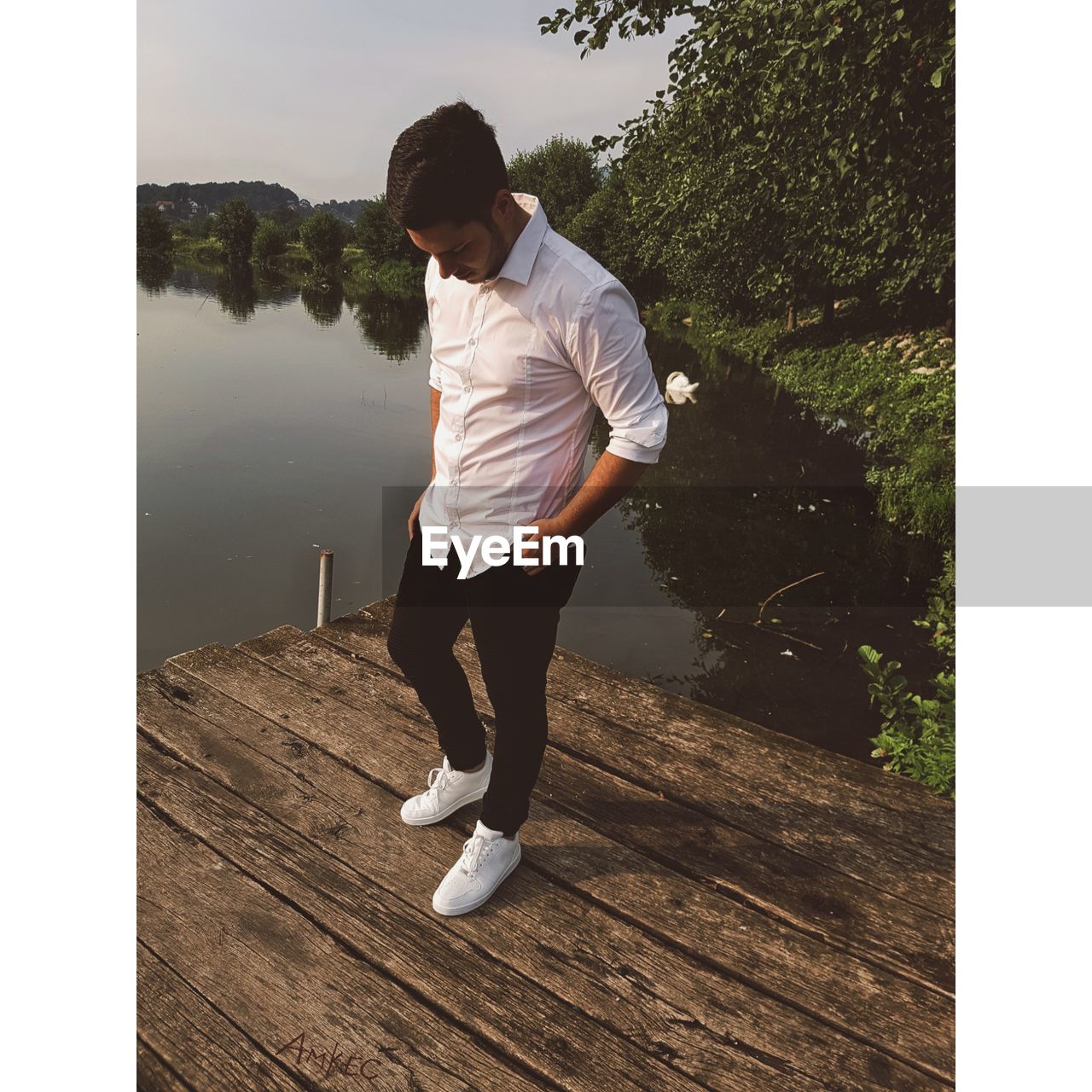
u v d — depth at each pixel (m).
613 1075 1.74
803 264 14.64
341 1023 1.84
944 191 5.91
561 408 1.77
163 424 9.71
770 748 2.80
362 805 2.49
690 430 11.05
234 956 1.99
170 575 5.40
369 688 3.07
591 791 2.58
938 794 2.64
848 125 5.74
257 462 8.23
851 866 2.30
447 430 1.87
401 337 18.80
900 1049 1.79
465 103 1.55
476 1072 1.75
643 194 13.39
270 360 14.72
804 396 13.14
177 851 2.30
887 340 14.27
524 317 1.66
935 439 9.52
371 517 6.58
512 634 1.90
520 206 1.70
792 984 1.94
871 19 4.96
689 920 2.12
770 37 5.77
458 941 2.04
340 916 2.11
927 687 4.48
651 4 6.00
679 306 23.52
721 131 7.04
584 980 1.95
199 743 2.74
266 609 4.91
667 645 4.98
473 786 2.39
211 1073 1.73
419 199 1.49
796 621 5.39
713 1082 1.73
